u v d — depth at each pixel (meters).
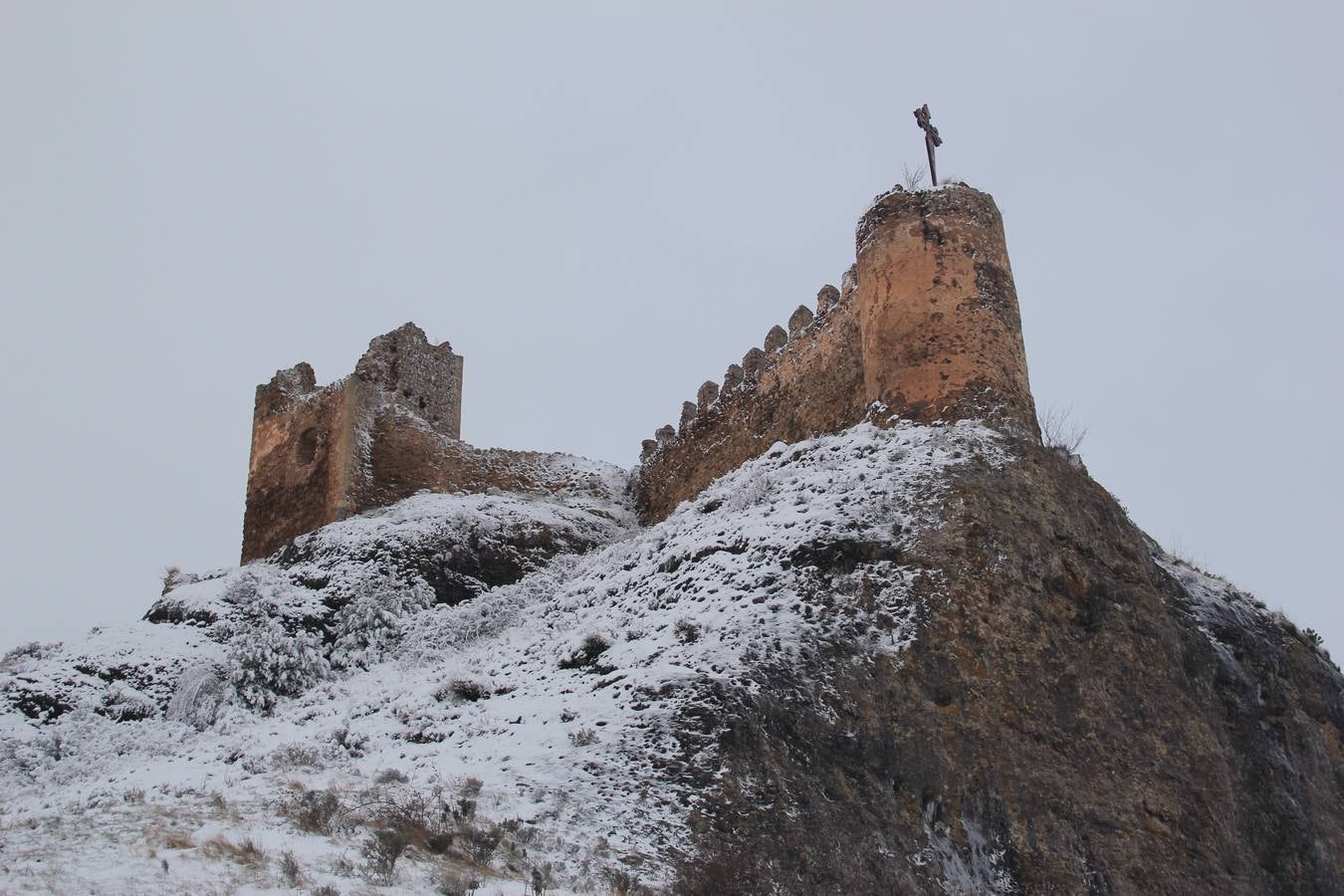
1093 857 19.55
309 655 27.80
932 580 21.78
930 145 29.89
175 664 28.17
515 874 14.66
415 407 41.19
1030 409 27.08
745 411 34.47
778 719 18.86
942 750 19.77
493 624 28.31
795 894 16.20
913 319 27.33
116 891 12.71
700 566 23.98
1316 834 22.89
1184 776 21.17
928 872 17.88
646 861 15.68
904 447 25.12
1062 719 21.05
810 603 21.53
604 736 18.45
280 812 16.00
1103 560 23.92
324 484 37.97
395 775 17.86
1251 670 25.27
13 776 24.12
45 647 30.02
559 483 40.03
